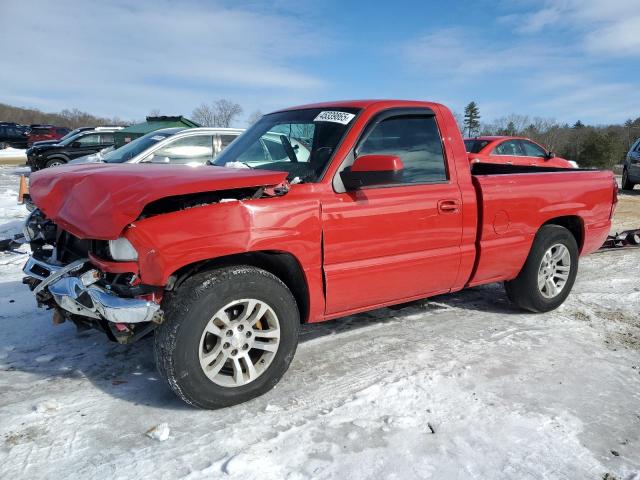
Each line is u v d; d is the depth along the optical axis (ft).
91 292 9.16
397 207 11.74
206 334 9.63
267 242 9.93
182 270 9.73
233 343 9.91
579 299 16.98
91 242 9.71
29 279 11.08
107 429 9.25
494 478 8.05
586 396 10.58
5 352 12.43
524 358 12.30
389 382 11.00
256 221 9.79
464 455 8.59
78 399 10.28
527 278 14.80
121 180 9.67
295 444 8.82
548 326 14.47
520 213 14.10
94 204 9.27
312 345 12.96
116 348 12.70
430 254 12.50
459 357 12.31
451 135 13.14
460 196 12.86
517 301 15.35
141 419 9.59
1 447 8.67
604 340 13.52
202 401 9.63
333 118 12.19
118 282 9.23
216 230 9.36
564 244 15.48
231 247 9.51
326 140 11.68
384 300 12.30
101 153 32.76
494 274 14.06
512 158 40.24
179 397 9.68
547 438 9.11
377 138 11.87
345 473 8.10
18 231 27.76
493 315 15.37
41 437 8.98
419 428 9.34
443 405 10.12
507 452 8.70
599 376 11.44
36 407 9.83
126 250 8.87
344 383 11.00
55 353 12.39
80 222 9.25
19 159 97.86
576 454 8.68
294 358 12.21
